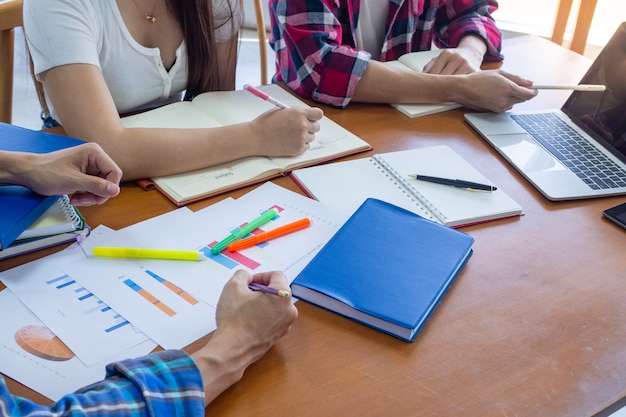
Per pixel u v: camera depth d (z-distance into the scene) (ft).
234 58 4.80
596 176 3.63
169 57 4.33
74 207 3.02
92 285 2.60
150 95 4.37
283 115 3.57
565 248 3.05
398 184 3.42
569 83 4.92
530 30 9.34
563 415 2.16
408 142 3.94
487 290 2.73
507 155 3.78
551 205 3.40
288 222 3.06
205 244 2.89
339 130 3.96
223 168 3.47
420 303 2.50
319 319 2.53
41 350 2.28
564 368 2.36
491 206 3.27
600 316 2.63
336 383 2.24
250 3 10.79
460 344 2.44
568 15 6.68
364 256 2.74
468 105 4.36
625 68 3.93
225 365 2.16
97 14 3.84
